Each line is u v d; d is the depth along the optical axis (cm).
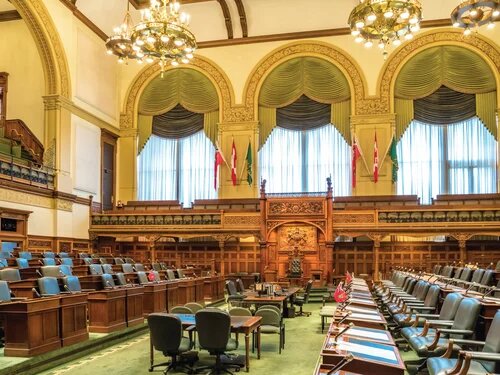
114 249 2203
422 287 928
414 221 1852
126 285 1095
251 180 2297
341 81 2275
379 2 1159
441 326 639
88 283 1023
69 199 2005
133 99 2461
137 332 987
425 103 2217
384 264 2014
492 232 1797
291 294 1205
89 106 2197
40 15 1898
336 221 1886
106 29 2336
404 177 2217
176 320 662
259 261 2109
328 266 1830
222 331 655
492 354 416
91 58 2227
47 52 1961
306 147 2331
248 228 1964
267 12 2288
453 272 1302
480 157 2150
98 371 696
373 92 2239
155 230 2069
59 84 1992
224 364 717
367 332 492
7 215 1652
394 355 405
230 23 2330
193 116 2427
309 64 2311
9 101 2114
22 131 1998
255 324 739
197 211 2077
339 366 348
